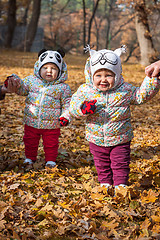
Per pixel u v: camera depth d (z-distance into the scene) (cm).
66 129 580
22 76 1186
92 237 247
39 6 2939
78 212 287
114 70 307
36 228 258
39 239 245
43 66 374
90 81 325
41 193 322
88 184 344
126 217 281
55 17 5481
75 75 1352
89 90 323
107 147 326
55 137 392
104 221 271
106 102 316
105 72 307
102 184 334
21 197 309
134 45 4941
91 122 325
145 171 387
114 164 322
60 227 258
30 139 391
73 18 5759
